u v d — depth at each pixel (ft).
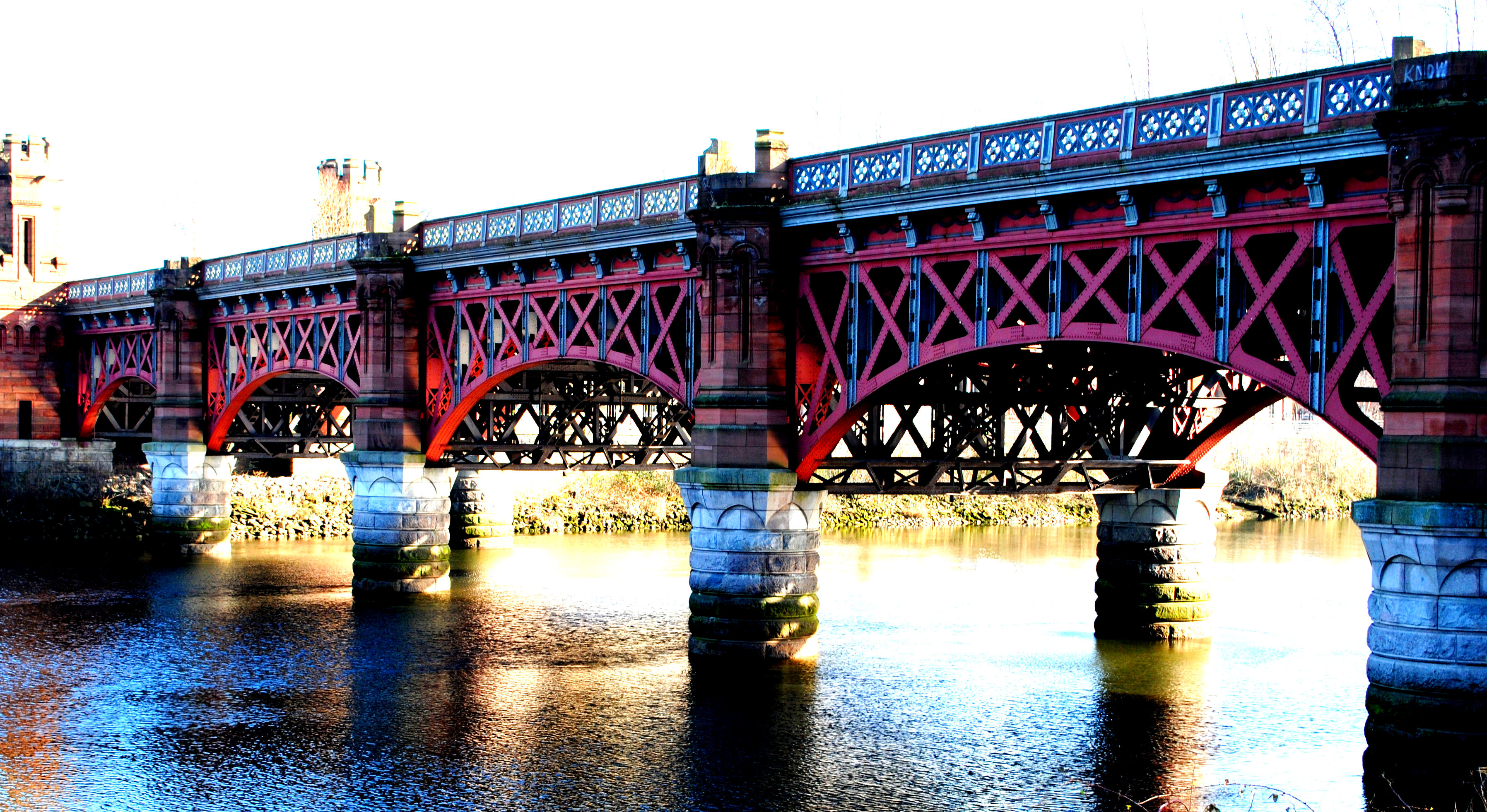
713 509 112.88
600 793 85.56
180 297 195.00
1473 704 73.41
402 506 155.02
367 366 155.63
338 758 93.66
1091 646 126.00
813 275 111.24
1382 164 77.51
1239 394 119.44
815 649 116.16
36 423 224.12
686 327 119.34
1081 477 132.16
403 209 154.61
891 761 91.09
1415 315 74.13
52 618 144.25
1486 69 72.02
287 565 186.39
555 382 164.66
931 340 100.78
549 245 132.87
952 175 98.99
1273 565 182.29
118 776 89.92
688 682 112.16
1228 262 84.43
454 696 109.40
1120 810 81.46
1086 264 93.66
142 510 215.72
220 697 110.11
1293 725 99.04
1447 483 73.15
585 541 217.15
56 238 234.58
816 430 110.42
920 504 245.04
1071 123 91.91
